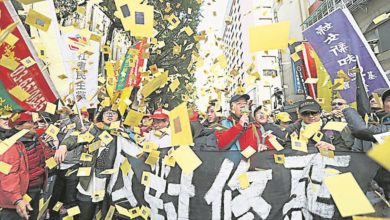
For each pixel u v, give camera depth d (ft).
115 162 10.72
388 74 35.76
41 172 10.41
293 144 8.95
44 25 6.97
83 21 21.93
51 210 11.60
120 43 26.23
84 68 16.01
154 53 35.32
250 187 9.18
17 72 10.80
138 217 10.04
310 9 62.39
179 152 8.00
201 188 9.43
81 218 10.66
